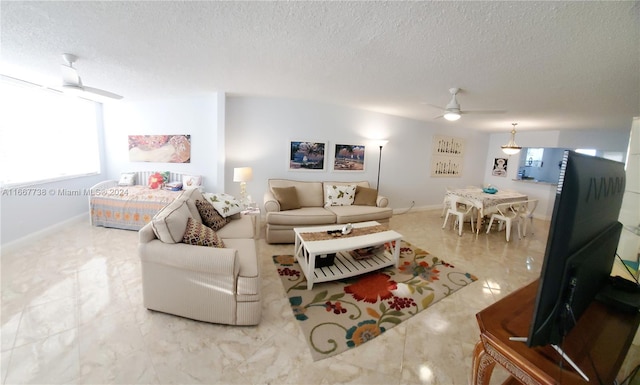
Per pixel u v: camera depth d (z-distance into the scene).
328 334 1.80
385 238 2.74
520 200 4.48
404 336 1.82
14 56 2.44
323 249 2.39
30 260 2.70
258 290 1.83
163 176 4.40
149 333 1.73
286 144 4.48
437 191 6.19
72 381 1.37
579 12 1.43
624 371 0.94
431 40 1.90
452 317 2.06
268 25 1.81
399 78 2.81
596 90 2.76
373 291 2.40
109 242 3.25
